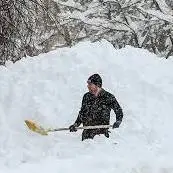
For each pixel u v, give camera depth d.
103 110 13.04
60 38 28.73
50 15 24.00
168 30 30.94
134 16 30.70
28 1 23.14
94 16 31.59
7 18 22.16
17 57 23.41
